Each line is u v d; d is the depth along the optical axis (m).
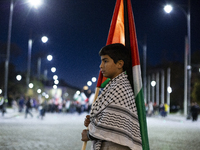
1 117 29.11
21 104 43.66
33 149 9.56
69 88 116.31
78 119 32.34
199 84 55.31
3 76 68.81
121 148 2.38
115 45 2.64
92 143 2.52
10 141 11.27
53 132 15.50
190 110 32.47
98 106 2.51
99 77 3.25
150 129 19.25
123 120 2.36
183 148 10.65
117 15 3.27
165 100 87.81
